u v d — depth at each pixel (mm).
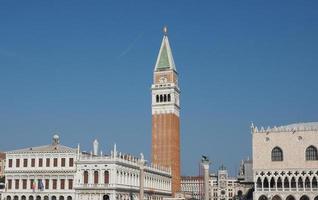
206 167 141500
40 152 175625
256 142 164875
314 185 157875
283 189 159500
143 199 180250
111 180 165250
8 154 179125
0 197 176625
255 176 162625
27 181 175500
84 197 167500
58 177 172125
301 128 162375
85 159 169500
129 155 189750
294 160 160250
